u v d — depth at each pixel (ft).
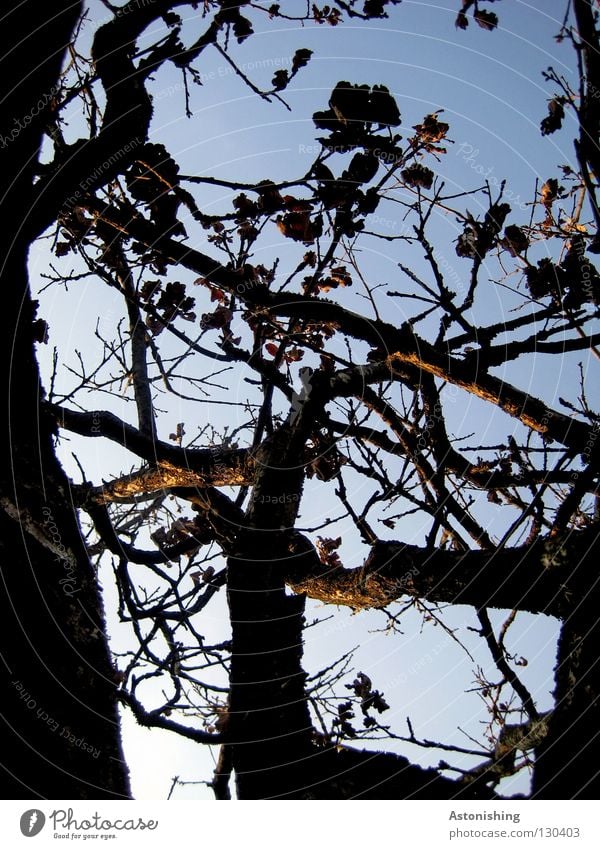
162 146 13.91
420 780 10.56
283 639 12.31
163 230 14.84
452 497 15.48
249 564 12.48
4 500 9.08
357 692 13.23
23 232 10.50
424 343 15.06
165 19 14.17
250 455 16.46
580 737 8.96
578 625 9.86
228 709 11.64
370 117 12.57
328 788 10.55
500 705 13.83
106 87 12.23
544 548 11.34
